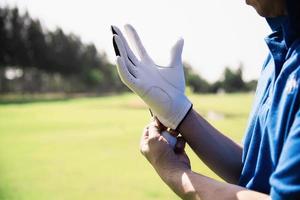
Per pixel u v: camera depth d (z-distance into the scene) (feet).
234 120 54.03
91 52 252.01
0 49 192.85
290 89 3.39
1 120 67.56
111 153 32.53
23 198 19.17
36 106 110.63
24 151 34.53
